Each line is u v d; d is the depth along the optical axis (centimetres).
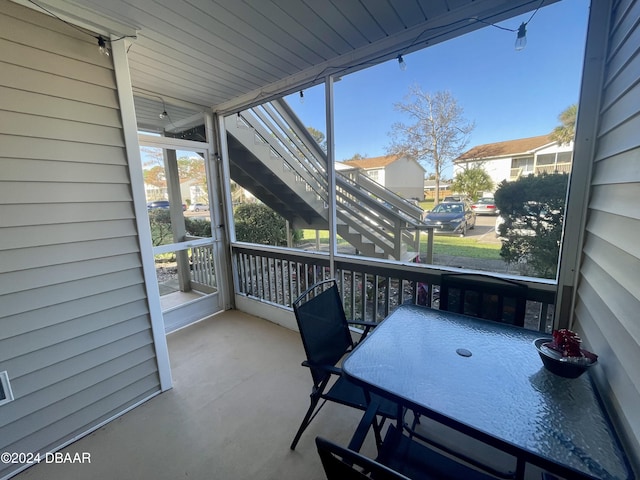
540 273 180
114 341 179
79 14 151
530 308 194
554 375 104
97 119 164
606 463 72
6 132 136
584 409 89
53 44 146
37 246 148
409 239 278
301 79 237
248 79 247
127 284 183
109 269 175
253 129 339
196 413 183
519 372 107
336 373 135
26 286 146
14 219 140
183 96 281
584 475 69
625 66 103
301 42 192
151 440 163
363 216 327
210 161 319
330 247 250
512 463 144
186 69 226
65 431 161
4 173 137
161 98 275
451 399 94
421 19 171
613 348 94
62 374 159
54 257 154
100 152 167
